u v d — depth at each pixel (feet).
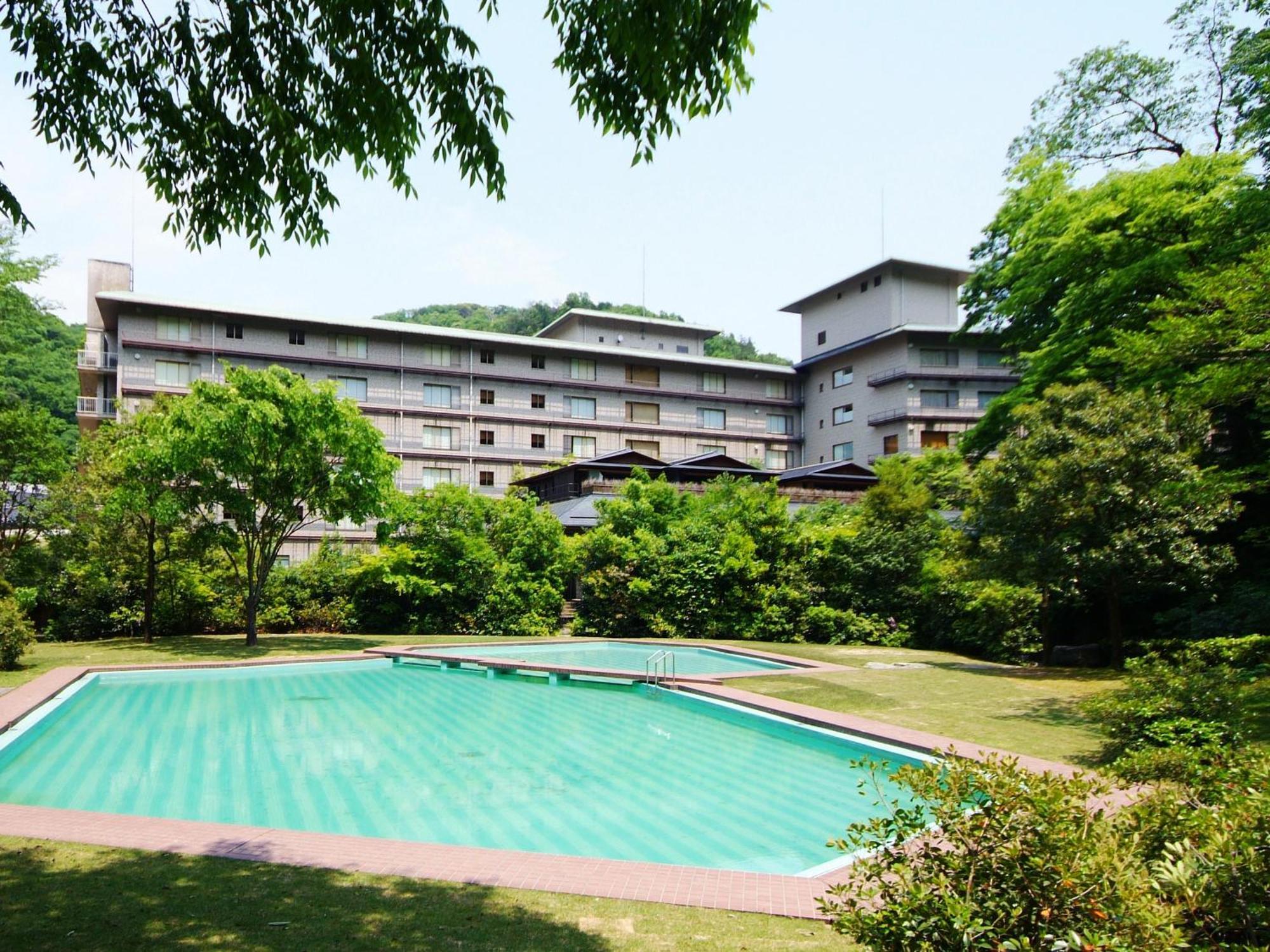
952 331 140.97
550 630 86.74
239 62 16.02
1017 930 9.06
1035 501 51.88
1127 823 11.24
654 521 93.71
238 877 17.72
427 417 141.49
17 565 68.80
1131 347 40.78
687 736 40.01
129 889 16.74
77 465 75.97
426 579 83.15
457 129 16.30
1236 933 9.62
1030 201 79.30
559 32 15.52
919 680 50.47
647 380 161.27
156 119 16.12
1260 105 66.90
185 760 34.58
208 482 67.56
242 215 17.20
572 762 34.76
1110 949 8.32
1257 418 50.80
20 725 36.94
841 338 164.76
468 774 32.71
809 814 27.53
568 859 20.01
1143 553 48.44
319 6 15.72
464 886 17.61
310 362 132.67
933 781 10.79
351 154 17.11
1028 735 34.81
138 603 78.95
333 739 39.04
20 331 78.18
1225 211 53.67
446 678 58.49
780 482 126.21
